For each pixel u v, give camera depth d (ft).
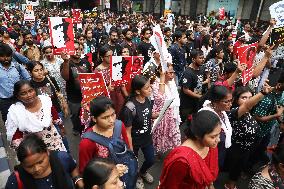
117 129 8.85
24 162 6.29
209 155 7.63
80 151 8.39
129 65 14.01
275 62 28.86
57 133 10.23
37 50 22.57
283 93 12.80
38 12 93.09
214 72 18.38
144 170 13.10
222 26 59.52
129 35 26.48
